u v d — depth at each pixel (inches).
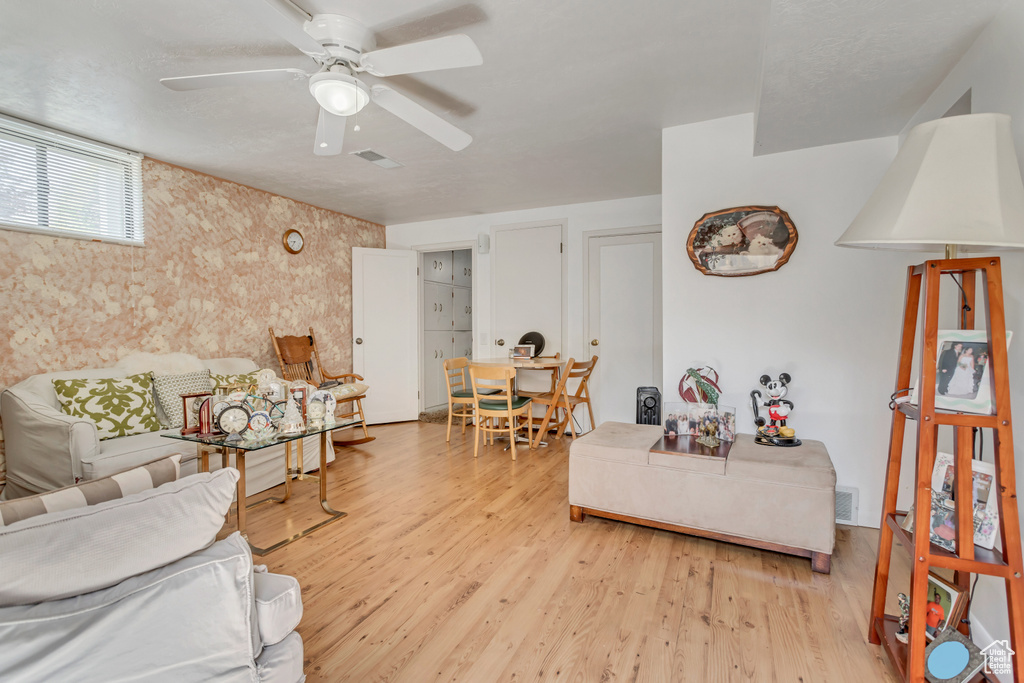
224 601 37.6
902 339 61.2
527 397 174.2
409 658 60.7
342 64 75.1
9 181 108.7
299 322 183.2
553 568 83.4
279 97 98.7
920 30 63.8
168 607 34.7
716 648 62.3
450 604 72.6
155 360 135.0
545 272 195.0
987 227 46.1
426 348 245.6
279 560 86.6
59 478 100.0
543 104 103.0
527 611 70.7
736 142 109.3
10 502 35.5
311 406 105.3
